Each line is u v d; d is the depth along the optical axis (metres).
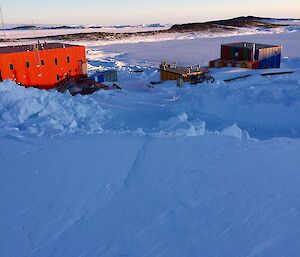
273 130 16.86
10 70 33.34
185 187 6.58
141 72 49.50
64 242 5.05
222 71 44.59
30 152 8.52
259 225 5.28
